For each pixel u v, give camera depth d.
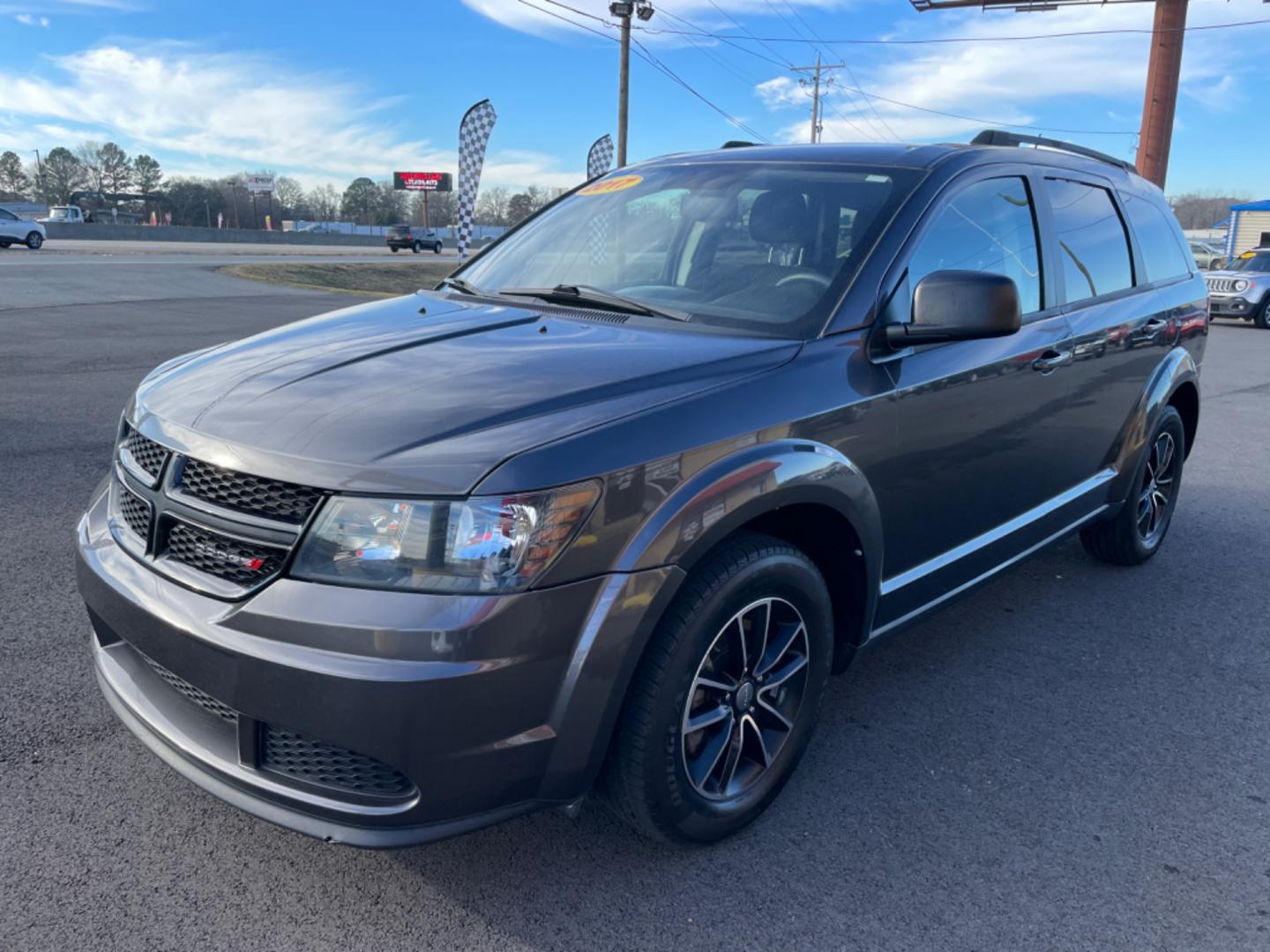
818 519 2.70
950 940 2.24
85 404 7.55
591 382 2.30
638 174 3.70
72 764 2.76
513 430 2.07
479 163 20.95
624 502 2.08
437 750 1.95
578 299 3.03
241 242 55.88
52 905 2.21
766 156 3.46
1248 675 3.68
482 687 1.94
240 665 1.99
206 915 2.21
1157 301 4.35
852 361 2.65
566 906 2.30
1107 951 2.22
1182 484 6.62
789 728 2.67
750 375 2.44
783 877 2.44
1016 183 3.51
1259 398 10.74
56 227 48.50
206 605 2.08
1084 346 3.67
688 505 2.17
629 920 2.26
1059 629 4.08
